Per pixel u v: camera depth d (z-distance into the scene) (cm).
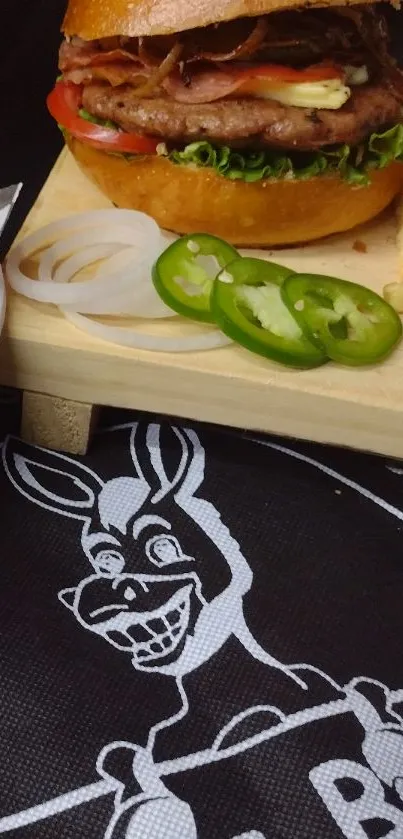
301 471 21
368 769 16
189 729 16
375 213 24
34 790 15
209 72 21
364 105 22
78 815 15
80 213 23
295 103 21
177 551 19
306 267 23
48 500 20
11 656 17
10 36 33
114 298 20
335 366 20
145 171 22
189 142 21
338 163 22
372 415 20
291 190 22
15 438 21
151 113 21
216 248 22
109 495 20
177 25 20
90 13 21
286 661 17
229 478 21
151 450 21
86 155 23
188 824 15
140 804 15
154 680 17
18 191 21
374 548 20
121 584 18
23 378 20
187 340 20
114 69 22
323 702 17
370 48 22
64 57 22
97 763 15
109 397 21
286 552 19
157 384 20
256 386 20
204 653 17
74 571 18
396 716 17
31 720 16
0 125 30
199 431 22
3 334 20
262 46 21
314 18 22
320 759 16
